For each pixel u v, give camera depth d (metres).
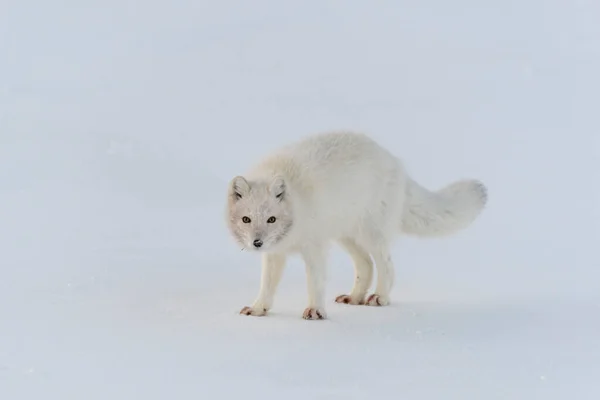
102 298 11.66
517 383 7.77
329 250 11.83
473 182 14.00
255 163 12.51
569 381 7.86
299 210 11.23
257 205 10.93
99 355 8.62
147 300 11.71
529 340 9.70
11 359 8.37
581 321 10.83
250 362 8.42
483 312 11.49
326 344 9.38
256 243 10.86
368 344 9.41
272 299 11.45
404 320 10.96
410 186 13.34
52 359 8.40
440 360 8.65
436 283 14.19
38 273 13.08
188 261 14.98
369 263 12.73
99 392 7.32
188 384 7.60
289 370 8.13
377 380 7.81
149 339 9.39
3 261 13.94
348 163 11.98
